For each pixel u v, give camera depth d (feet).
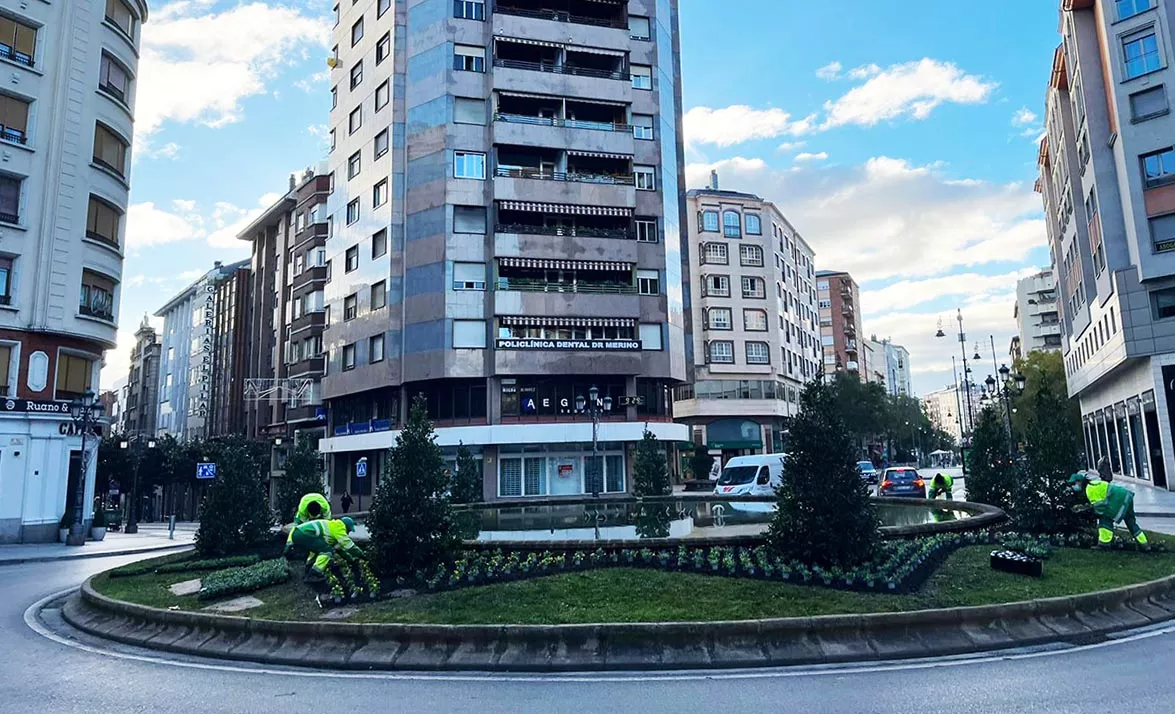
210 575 39.86
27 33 89.15
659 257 136.15
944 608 28.48
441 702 22.09
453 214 126.52
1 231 84.69
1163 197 104.01
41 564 66.03
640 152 139.13
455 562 36.40
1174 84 102.68
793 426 36.65
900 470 109.91
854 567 33.55
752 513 62.64
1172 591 32.96
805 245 260.83
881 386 231.71
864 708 20.66
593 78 135.95
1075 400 185.37
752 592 31.55
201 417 247.70
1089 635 28.07
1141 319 107.45
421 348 125.08
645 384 135.74
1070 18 121.49
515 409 124.98
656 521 55.52
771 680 23.67
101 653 29.66
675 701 21.71
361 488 141.38
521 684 23.89
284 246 190.90
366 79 144.66
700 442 202.59
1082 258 141.69
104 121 96.27
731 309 208.23
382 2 141.08
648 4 145.38
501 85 130.52
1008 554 35.78
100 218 95.96
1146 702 20.57
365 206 141.08
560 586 32.96
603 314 129.18
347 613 30.55
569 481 127.24
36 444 85.51
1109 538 41.86
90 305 93.91
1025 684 22.47
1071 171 142.92
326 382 149.79
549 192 129.18
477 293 125.39
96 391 93.56
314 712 21.44
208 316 250.37
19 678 25.70
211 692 23.61
